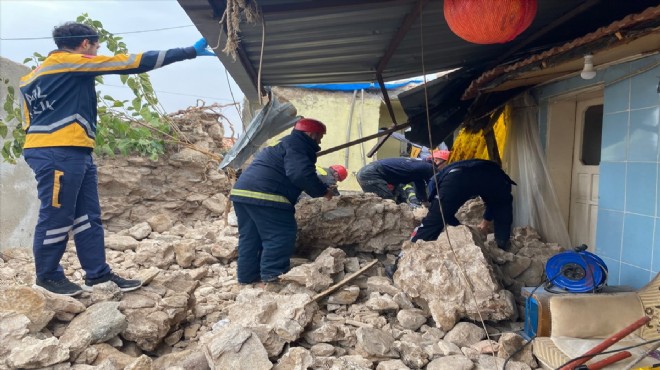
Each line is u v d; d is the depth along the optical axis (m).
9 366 2.75
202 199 7.46
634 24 2.79
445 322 3.63
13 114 5.24
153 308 3.50
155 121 7.24
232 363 2.91
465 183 4.58
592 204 4.92
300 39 3.92
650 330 3.06
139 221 7.15
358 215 5.23
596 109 4.95
